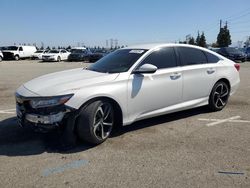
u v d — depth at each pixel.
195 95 5.96
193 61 5.94
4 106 7.30
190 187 3.34
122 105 4.76
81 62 32.69
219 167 3.83
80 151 4.36
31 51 40.69
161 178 3.55
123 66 5.07
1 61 34.59
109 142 4.71
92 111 4.38
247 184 3.40
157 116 5.70
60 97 4.19
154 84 5.15
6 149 4.43
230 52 27.62
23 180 3.51
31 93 4.37
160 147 4.51
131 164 3.93
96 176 3.61
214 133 5.17
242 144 4.64
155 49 5.38
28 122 4.40
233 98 8.24
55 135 4.95
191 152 4.32
